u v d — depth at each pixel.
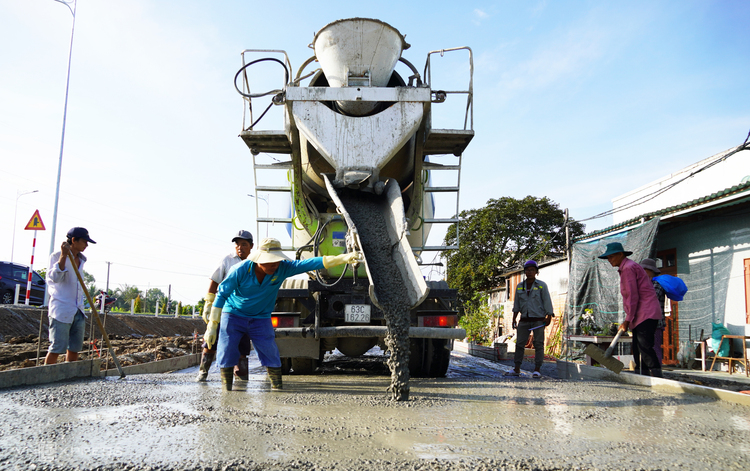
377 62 5.84
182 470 1.97
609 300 10.80
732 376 8.02
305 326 5.72
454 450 2.30
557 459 2.17
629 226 11.30
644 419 3.11
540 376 6.60
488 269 27.23
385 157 5.46
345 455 2.19
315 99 5.57
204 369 5.05
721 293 9.72
